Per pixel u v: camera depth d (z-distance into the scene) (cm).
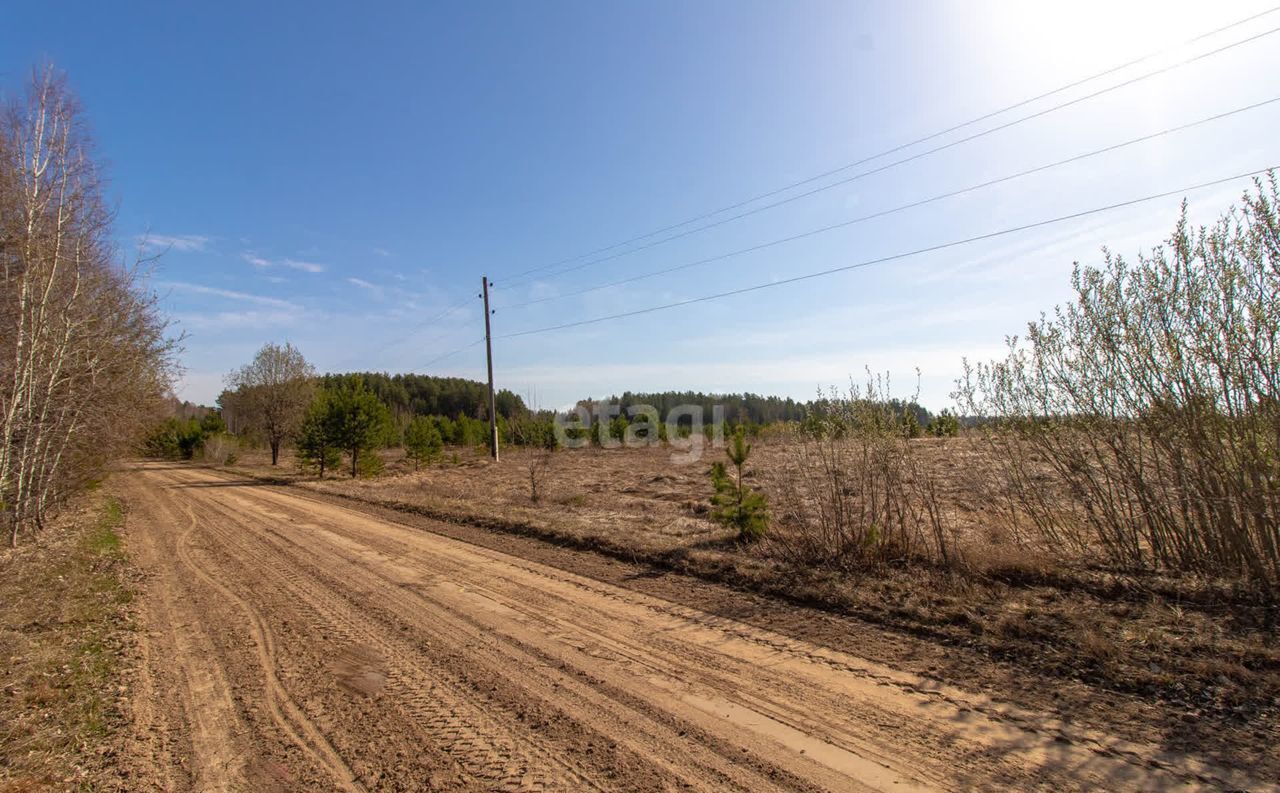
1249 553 605
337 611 696
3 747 399
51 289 1067
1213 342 621
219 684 499
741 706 432
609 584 780
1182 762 340
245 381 4159
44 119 1073
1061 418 752
